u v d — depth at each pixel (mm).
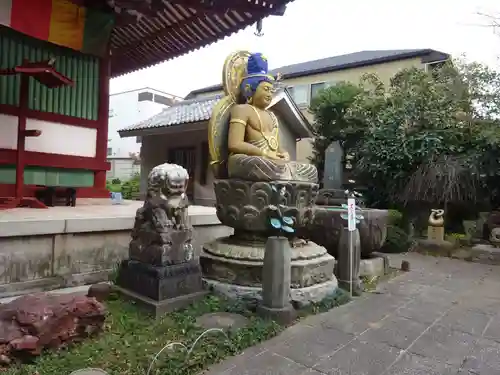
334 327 3832
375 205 10828
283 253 3850
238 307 3961
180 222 4043
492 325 4070
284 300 3865
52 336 2814
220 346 3115
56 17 6340
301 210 4590
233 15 7332
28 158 6711
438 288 5633
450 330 3883
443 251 8656
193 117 11539
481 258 7988
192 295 3973
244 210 4441
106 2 6742
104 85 7812
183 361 2783
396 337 3639
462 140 9875
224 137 4848
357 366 3000
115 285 4203
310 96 15242
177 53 9562
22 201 5875
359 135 11680
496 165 9023
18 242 4027
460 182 9367
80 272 4531
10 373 2508
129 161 24156
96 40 6859
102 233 4754
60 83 5863
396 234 8969
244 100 5027
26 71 5387
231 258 4418
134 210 5988
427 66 12555
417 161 9930
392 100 10852
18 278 4023
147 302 3688
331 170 11906
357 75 14133
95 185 7879
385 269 6445
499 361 3191
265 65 4848
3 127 6453
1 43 6547
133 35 9211
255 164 4332
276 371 2852
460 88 10289
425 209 10164
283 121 11250
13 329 2723
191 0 6281
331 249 6117
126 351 2896
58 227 4281
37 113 6848
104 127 7805
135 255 4133
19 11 5910
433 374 2922
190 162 12219
